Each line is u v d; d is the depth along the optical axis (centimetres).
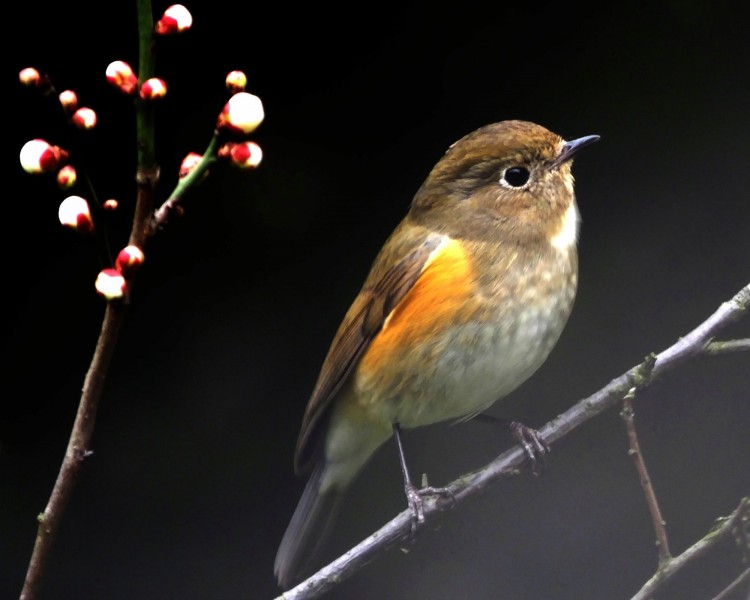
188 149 318
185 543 317
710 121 320
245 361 318
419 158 319
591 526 319
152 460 317
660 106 320
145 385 317
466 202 309
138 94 271
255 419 318
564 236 309
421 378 309
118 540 316
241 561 317
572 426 308
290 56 319
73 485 296
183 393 318
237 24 319
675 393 319
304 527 312
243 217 319
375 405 310
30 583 297
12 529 316
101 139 318
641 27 320
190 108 318
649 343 320
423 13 320
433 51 320
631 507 319
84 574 316
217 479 317
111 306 277
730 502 319
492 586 318
